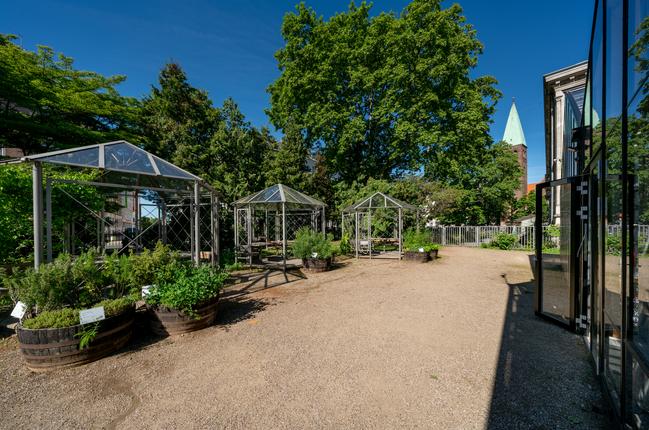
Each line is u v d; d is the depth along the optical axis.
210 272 4.59
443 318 4.55
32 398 2.50
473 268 9.41
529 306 5.20
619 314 2.24
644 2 1.73
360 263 10.62
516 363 3.09
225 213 13.41
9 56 11.15
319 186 22.02
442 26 16.70
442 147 17.86
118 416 2.27
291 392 2.58
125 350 3.40
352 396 2.52
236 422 2.19
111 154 5.30
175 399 2.48
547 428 2.11
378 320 4.45
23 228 5.69
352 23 19.05
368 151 21.77
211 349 3.44
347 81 19.88
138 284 4.16
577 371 2.92
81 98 12.77
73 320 3.08
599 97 2.79
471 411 2.31
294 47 19.52
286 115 20.66
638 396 1.86
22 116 12.21
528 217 29.70
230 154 16.47
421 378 2.80
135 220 9.58
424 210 18.36
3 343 3.60
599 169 2.55
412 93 18.00
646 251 1.91
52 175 6.30
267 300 5.58
